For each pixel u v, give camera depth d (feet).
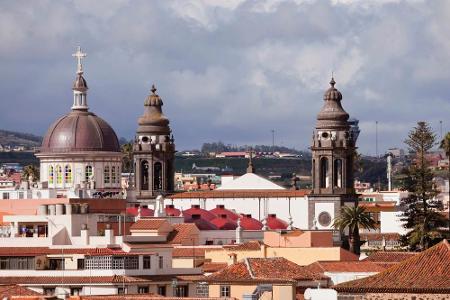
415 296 623.77
